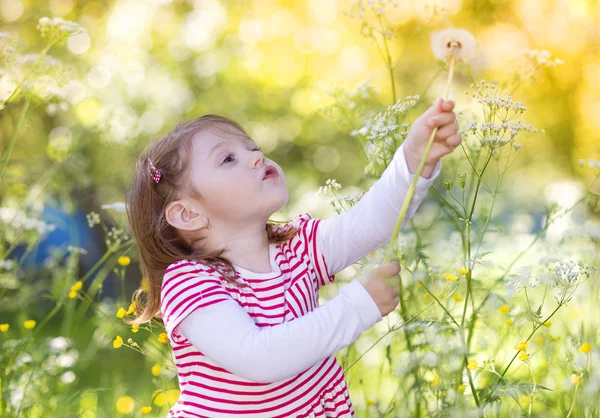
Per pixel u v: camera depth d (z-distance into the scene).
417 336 2.52
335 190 2.41
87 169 6.01
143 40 8.16
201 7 8.40
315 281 1.88
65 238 6.58
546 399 2.51
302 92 8.55
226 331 1.59
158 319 2.09
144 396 3.40
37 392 2.96
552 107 7.04
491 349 2.78
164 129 7.41
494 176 6.13
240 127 1.92
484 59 6.02
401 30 7.29
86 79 5.98
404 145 1.76
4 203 3.81
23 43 2.94
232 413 1.69
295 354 1.53
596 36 6.73
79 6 7.98
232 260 1.80
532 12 6.91
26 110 2.93
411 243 2.59
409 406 2.63
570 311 3.16
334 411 1.83
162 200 1.86
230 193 1.77
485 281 2.70
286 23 8.61
